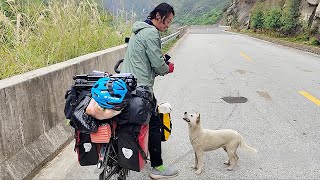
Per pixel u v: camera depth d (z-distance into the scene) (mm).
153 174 3836
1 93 3430
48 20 6723
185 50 19266
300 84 9297
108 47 8711
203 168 4137
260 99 7512
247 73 11117
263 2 52281
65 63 5328
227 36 38250
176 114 6328
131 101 2875
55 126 4688
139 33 3584
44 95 4367
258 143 4891
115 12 10148
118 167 3279
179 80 9773
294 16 31312
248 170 4078
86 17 7867
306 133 5320
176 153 4570
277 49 21406
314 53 19234
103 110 2719
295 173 3996
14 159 3617
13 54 5047
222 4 109188
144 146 3043
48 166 4125
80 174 3939
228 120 5961
